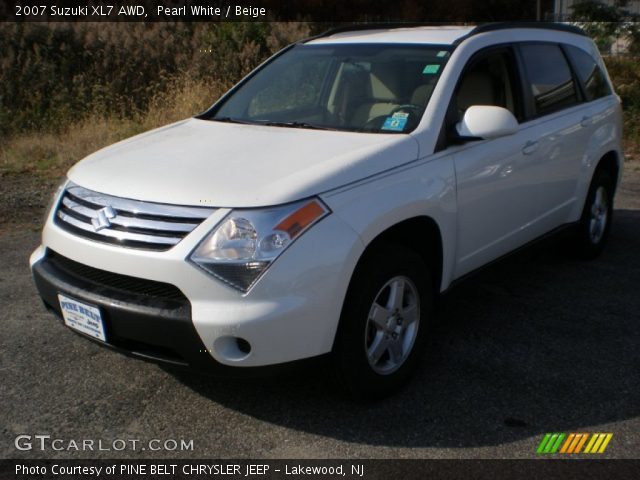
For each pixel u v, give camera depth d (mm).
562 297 4832
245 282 2869
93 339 3227
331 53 4523
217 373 2967
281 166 3236
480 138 3734
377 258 3250
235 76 12844
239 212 2924
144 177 3217
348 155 3336
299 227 2945
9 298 4746
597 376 3701
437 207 3570
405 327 3504
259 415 3318
